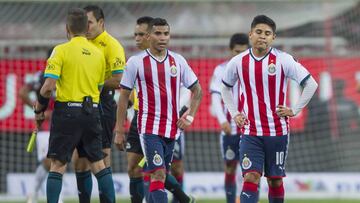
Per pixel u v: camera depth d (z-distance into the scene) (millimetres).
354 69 54812
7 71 51969
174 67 29906
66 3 56594
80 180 31188
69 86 28750
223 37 57188
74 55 28812
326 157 54562
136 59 29797
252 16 58094
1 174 52188
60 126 28672
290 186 52188
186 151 53688
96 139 29562
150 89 29750
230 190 38781
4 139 52094
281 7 58406
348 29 58875
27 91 42500
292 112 28328
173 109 29984
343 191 52250
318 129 54500
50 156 28891
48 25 55938
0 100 51906
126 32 55438
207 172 52719
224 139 38531
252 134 28516
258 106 28406
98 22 31703
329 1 55250
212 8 58438
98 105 29828
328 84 54812
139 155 33188
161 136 29812
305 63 54906
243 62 28578
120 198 47844
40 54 54312
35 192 41406
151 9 57094
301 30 58469
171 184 31875
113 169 52969
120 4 56562
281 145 28594
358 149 54562
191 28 57312
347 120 54719
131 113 37469
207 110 53500
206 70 53500
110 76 31797
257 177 28422
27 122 52062
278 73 28359
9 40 54906
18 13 56594
